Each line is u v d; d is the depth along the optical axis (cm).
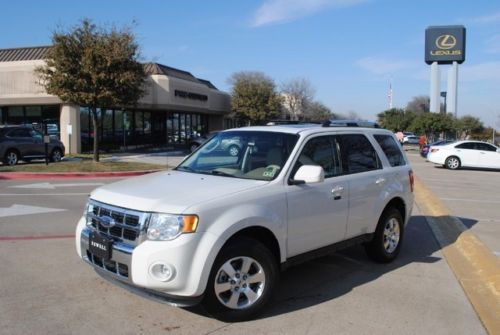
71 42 1902
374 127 685
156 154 2989
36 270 581
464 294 534
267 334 421
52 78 1923
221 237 419
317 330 433
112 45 1905
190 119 4338
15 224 848
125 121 3366
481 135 6762
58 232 787
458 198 1320
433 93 7219
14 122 2948
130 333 416
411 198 696
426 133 6131
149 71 3509
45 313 454
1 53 3158
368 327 442
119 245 424
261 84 4884
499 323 454
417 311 483
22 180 1595
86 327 426
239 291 442
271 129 562
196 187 462
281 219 475
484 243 775
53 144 2205
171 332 420
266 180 488
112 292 509
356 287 552
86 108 2964
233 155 547
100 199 462
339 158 573
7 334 410
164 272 403
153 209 414
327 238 541
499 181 1830
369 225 605
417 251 719
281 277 585
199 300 415
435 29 7169
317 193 519
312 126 582
